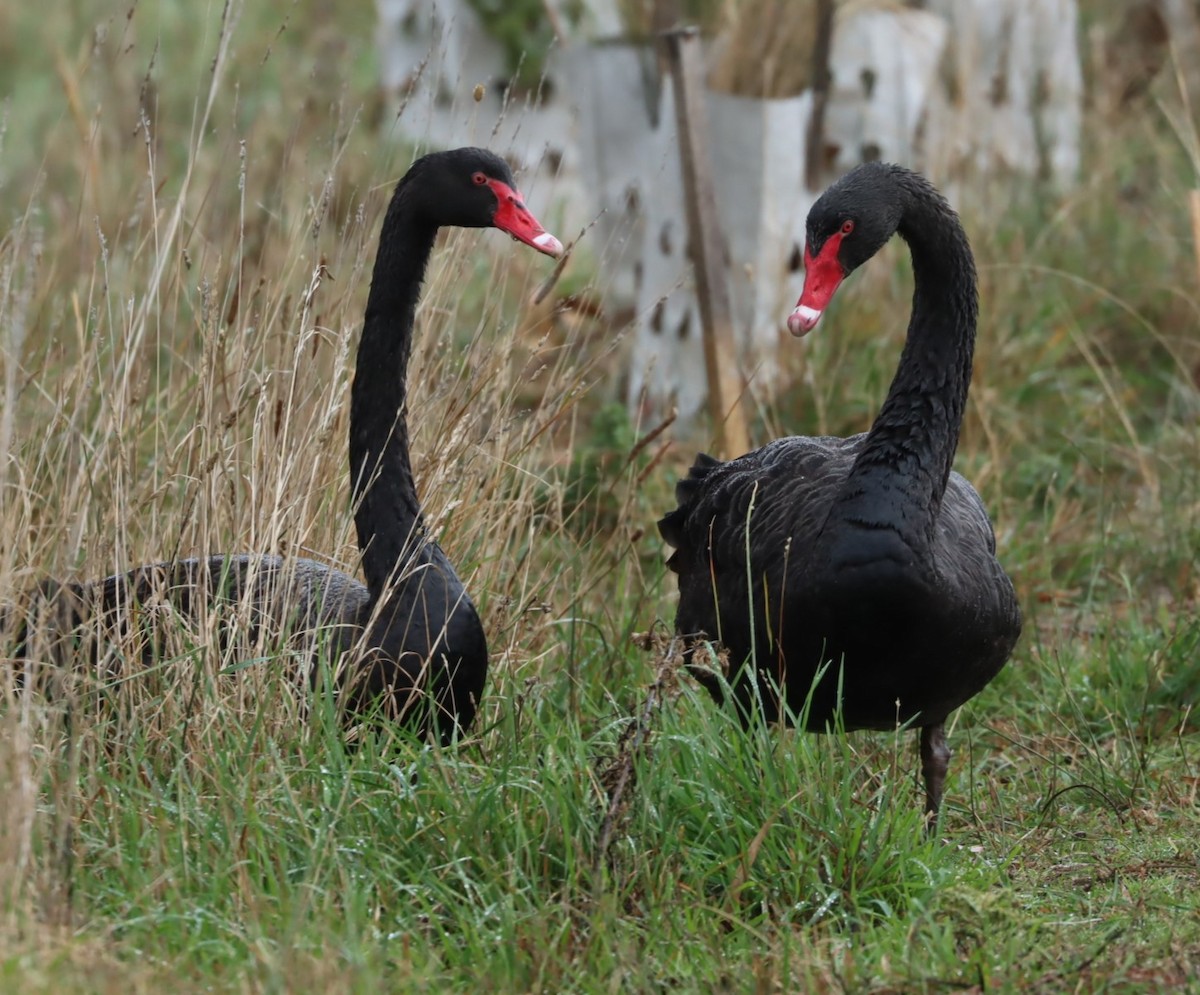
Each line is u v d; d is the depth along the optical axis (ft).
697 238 43.88
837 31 55.57
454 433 33.19
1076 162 61.82
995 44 60.03
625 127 50.80
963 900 24.20
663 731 26.89
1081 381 51.42
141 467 34.53
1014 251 53.47
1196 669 35.55
